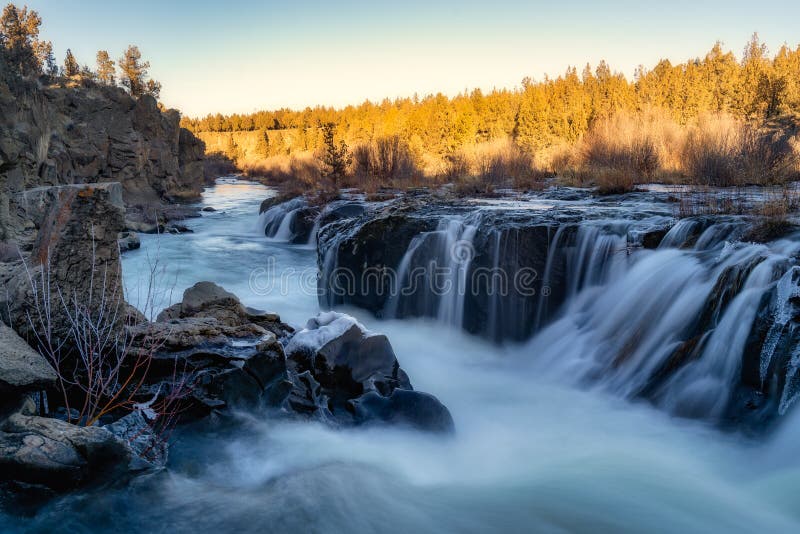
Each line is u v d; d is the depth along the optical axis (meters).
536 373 7.37
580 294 8.23
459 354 8.46
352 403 5.18
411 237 9.81
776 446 4.38
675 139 20.81
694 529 3.57
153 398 4.34
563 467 4.57
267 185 53.78
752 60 44.41
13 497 3.05
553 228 8.52
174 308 5.90
